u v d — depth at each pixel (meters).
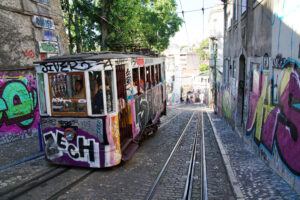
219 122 15.52
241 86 10.91
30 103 9.66
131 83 7.36
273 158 6.04
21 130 9.25
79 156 6.11
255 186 5.21
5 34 8.71
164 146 8.99
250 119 8.50
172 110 24.50
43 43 10.38
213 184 5.56
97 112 5.91
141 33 23.94
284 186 5.09
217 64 27.25
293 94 4.96
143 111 8.66
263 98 7.00
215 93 22.73
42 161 6.87
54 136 6.25
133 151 6.99
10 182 5.45
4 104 8.55
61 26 11.85
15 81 9.00
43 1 10.55
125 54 7.89
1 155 7.32
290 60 5.16
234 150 8.20
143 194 5.06
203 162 7.07
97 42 17.66
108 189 5.27
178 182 5.70
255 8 8.12
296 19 4.91
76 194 5.03
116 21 15.63
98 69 5.73
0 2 8.50
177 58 77.38
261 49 7.31
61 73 5.92
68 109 6.05
